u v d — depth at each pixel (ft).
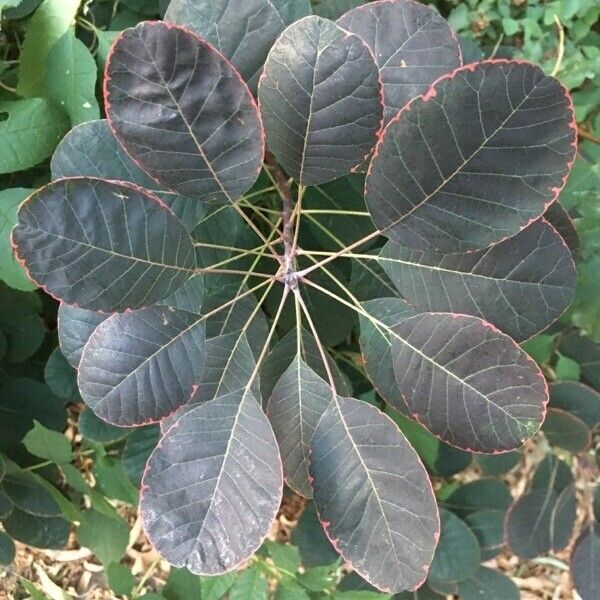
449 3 1.35
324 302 1.10
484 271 0.73
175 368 0.75
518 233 0.69
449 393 0.74
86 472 1.47
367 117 0.66
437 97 0.59
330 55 0.62
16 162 0.93
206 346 0.83
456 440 0.75
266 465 0.70
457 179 0.64
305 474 0.80
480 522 1.45
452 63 0.74
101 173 0.77
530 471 1.68
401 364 0.76
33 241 0.62
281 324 1.09
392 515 0.71
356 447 0.73
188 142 0.66
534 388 0.70
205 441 0.72
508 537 1.42
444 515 1.37
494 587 1.43
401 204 0.67
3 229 0.91
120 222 0.65
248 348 0.84
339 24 0.75
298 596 1.22
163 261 0.69
